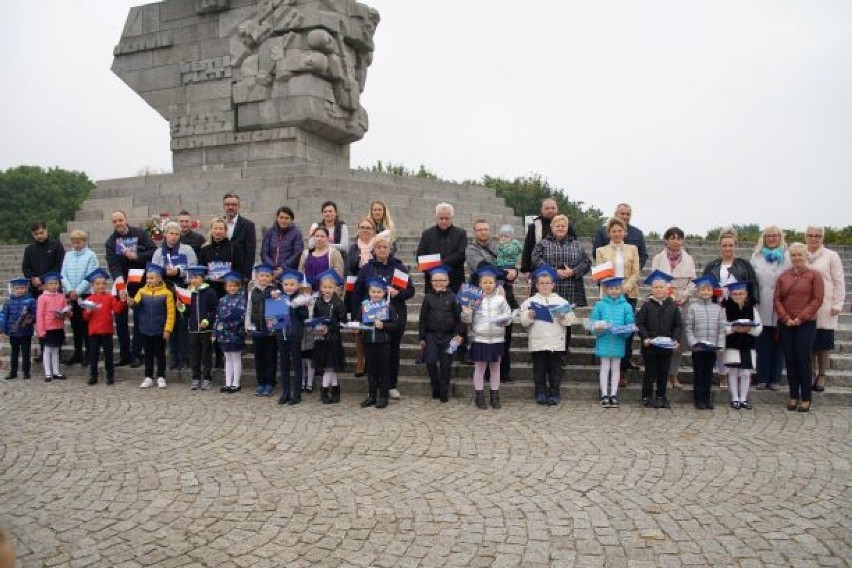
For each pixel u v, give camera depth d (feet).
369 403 28.02
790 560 14.87
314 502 18.01
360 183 57.62
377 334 27.73
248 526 16.63
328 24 60.29
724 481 19.43
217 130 63.31
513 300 31.22
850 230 72.23
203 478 19.77
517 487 18.97
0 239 198.39
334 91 63.05
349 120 65.00
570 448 22.35
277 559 15.01
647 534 16.10
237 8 62.85
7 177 206.69
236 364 30.86
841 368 32.17
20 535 16.25
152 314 31.50
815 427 25.04
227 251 32.83
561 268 30.40
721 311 27.71
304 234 51.85
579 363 32.35
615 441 23.13
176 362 34.01
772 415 26.81
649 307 28.04
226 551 15.39
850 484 19.21
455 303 29.04
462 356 32.09
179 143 64.75
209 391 30.99
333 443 22.95
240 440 23.32
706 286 27.55
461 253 30.83
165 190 60.23
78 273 35.22
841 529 16.38
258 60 61.52
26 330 33.76
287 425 25.14
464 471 20.22
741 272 29.40
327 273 29.07
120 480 19.65
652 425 25.22
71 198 217.15
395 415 26.61
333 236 33.58
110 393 30.55
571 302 30.37
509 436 23.71
